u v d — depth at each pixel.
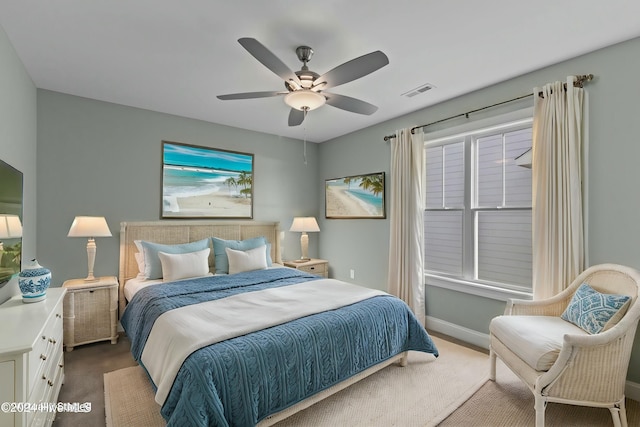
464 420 1.93
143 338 2.17
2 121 2.02
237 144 4.30
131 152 3.49
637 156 2.13
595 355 1.72
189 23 1.99
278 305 2.32
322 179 5.08
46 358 1.69
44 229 3.02
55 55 2.38
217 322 1.97
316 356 1.91
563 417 1.95
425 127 3.52
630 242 2.16
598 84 2.29
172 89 3.02
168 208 3.73
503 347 2.19
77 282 3.00
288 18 1.94
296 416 1.95
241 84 2.91
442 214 3.51
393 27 2.03
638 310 1.76
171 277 3.18
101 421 1.91
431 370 2.55
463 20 1.96
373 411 2.01
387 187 4.01
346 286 2.89
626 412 1.99
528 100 2.68
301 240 4.71
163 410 1.55
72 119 3.16
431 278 3.49
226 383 1.55
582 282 2.27
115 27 2.03
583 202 2.35
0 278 1.82
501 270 3.03
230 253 3.65
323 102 2.36
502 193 3.01
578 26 2.02
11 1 1.77
